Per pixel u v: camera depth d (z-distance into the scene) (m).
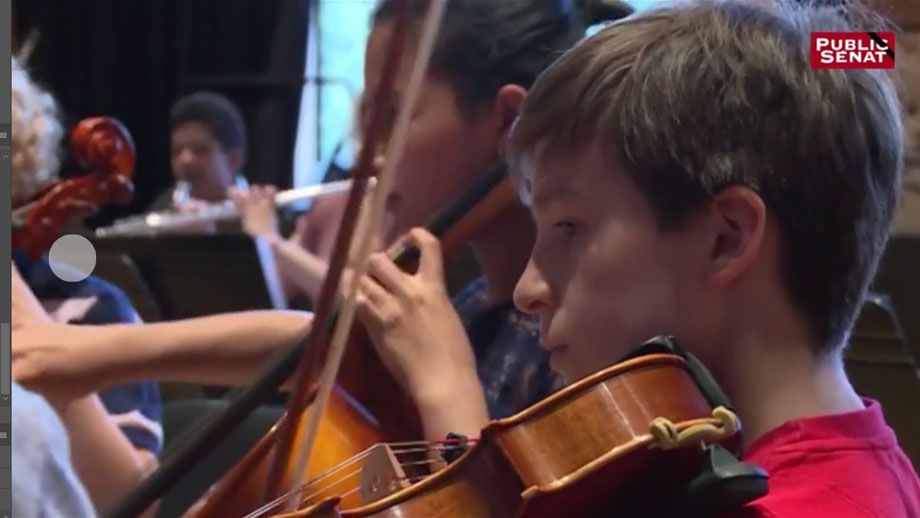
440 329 1.87
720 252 1.28
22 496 1.22
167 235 4.27
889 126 1.37
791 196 1.28
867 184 1.33
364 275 1.91
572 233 1.35
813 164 1.28
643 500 1.25
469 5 2.14
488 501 1.25
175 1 8.27
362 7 7.87
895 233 2.91
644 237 1.29
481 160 2.17
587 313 1.32
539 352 2.05
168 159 8.40
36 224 2.57
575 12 2.20
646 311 1.29
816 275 1.30
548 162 1.36
